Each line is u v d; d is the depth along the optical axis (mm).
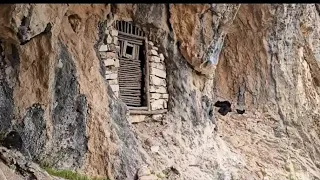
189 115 8477
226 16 8242
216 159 8281
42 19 5695
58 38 6340
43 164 5902
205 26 8156
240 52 11180
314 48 12188
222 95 11172
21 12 5344
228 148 9312
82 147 6371
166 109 8438
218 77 11305
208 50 8422
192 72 8711
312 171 10070
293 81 11273
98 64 7070
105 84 7082
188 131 8305
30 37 5699
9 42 5727
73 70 6457
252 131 10430
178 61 8438
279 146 10227
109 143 6559
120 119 7129
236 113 10906
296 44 11422
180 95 8453
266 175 9078
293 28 11266
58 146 6137
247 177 8625
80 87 6496
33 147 5863
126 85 7891
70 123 6293
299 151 10461
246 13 10805
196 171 7719
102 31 7285
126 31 7938
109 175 6383
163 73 8430
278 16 10703
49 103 6062
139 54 8172
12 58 5801
